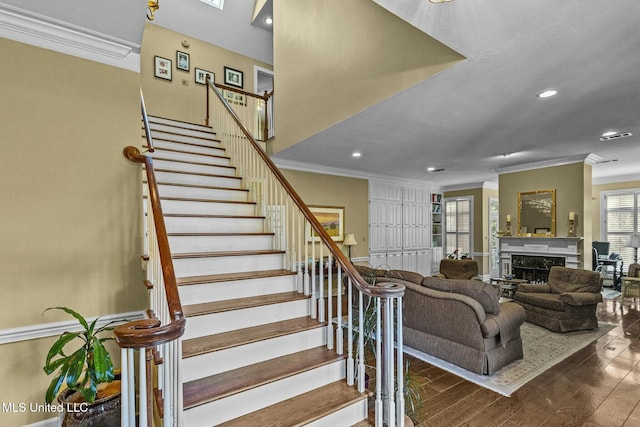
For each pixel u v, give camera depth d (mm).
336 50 3902
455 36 2238
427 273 8625
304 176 6277
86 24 2111
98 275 2238
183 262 2617
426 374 2992
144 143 4125
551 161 6051
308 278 2709
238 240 3182
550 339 3977
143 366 1133
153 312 2078
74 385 1604
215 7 6496
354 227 7031
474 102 3289
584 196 5684
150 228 2164
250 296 2646
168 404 1360
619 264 7918
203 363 1921
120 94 2369
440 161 6086
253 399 1832
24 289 1985
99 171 2266
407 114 3602
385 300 1874
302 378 2029
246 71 7242
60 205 2117
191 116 6531
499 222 6973
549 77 2781
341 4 3812
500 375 2979
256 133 6500
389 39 3154
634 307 5598
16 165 1982
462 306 3051
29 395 1969
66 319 2109
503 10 1978
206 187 3758
